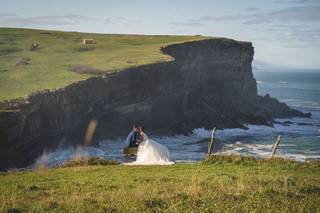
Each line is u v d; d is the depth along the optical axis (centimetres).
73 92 6600
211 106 10156
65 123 6406
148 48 10788
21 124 5375
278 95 19800
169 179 1936
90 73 7656
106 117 7488
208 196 1355
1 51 9938
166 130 8631
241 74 12531
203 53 11150
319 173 2225
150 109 8569
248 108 11444
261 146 7506
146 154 2777
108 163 2730
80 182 1883
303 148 7244
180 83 9550
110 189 1694
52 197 1468
